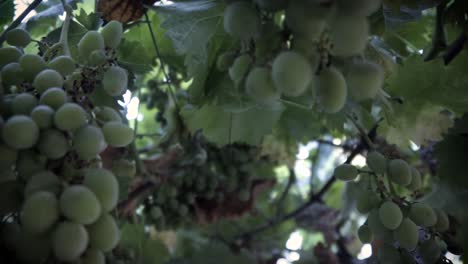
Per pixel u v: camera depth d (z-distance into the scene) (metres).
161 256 0.66
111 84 0.45
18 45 0.50
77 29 0.55
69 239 0.35
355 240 1.17
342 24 0.36
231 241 1.06
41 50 0.51
